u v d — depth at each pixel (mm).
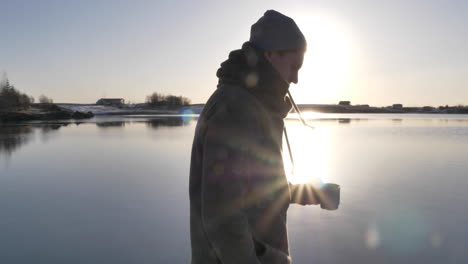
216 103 1155
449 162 9312
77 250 3912
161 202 5656
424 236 4203
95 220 4848
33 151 12141
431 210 5164
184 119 41594
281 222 1271
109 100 126188
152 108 99625
